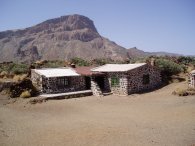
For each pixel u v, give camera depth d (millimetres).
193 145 12195
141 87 32281
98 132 15391
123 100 27672
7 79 39438
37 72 32562
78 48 195000
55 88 31688
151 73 33656
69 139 14258
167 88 32312
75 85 33469
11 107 25391
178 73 39844
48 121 19031
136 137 14109
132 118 18938
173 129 15242
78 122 18297
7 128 17016
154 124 16734
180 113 19141
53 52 191875
